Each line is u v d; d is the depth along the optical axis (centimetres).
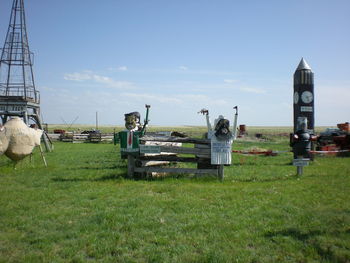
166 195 919
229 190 975
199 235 600
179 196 896
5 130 1470
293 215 713
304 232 604
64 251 534
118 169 1469
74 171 1400
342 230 611
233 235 596
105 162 1770
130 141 1211
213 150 1168
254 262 492
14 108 2536
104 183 1105
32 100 2639
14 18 2684
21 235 612
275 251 528
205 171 1188
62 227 653
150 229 636
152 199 863
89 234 612
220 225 651
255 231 619
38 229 644
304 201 835
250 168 1517
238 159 1917
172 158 1223
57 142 4384
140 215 721
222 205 803
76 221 689
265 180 1181
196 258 503
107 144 4003
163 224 661
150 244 562
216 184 1086
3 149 1448
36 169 1460
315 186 1034
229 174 1327
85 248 550
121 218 696
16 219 704
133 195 919
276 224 653
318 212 736
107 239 584
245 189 989
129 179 1188
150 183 1103
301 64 1808
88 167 1547
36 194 936
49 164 1667
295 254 515
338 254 506
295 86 1812
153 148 1202
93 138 4516
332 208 770
